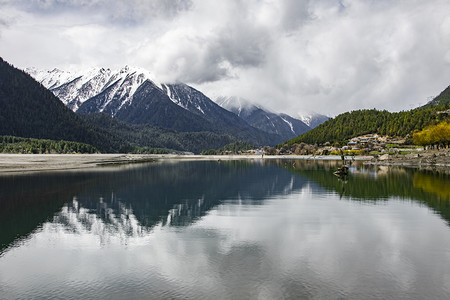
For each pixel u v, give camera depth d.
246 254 26.30
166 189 62.50
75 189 61.09
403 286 20.62
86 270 23.44
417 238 30.12
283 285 20.83
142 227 34.38
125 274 22.72
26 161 123.88
